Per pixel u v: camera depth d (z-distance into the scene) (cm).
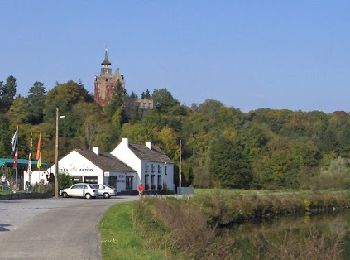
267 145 11575
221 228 4781
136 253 1811
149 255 1789
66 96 15675
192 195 5434
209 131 13038
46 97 15562
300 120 14812
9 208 3903
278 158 10494
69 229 2556
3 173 6831
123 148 9038
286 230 4706
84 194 6359
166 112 15850
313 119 14812
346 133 12362
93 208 3994
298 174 10200
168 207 3466
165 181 9750
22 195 5594
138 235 2322
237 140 11381
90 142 11906
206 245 2420
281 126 14575
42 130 11625
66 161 8144
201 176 10375
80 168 8075
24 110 14100
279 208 6544
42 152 10488
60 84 16112
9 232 2427
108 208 3944
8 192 5650
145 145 9994
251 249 3156
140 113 15950
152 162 9319
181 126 13538
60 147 11188
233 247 3188
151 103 17475
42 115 14475
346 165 9994
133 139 11400
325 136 12450
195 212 3819
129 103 16300
